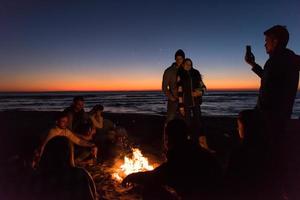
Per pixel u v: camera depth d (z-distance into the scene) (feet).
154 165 22.52
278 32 12.62
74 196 11.57
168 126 10.49
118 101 217.97
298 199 12.65
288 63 12.35
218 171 10.24
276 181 10.26
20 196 12.24
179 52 23.82
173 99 24.40
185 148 10.23
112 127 28.12
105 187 17.83
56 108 135.44
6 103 191.31
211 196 9.89
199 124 24.16
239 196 10.15
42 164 11.92
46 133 17.26
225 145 28.09
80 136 20.35
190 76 23.79
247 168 10.27
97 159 23.15
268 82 12.57
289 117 12.44
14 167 18.07
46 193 11.53
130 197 16.34
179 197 10.18
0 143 27.76
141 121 48.14
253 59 15.06
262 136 10.51
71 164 12.19
